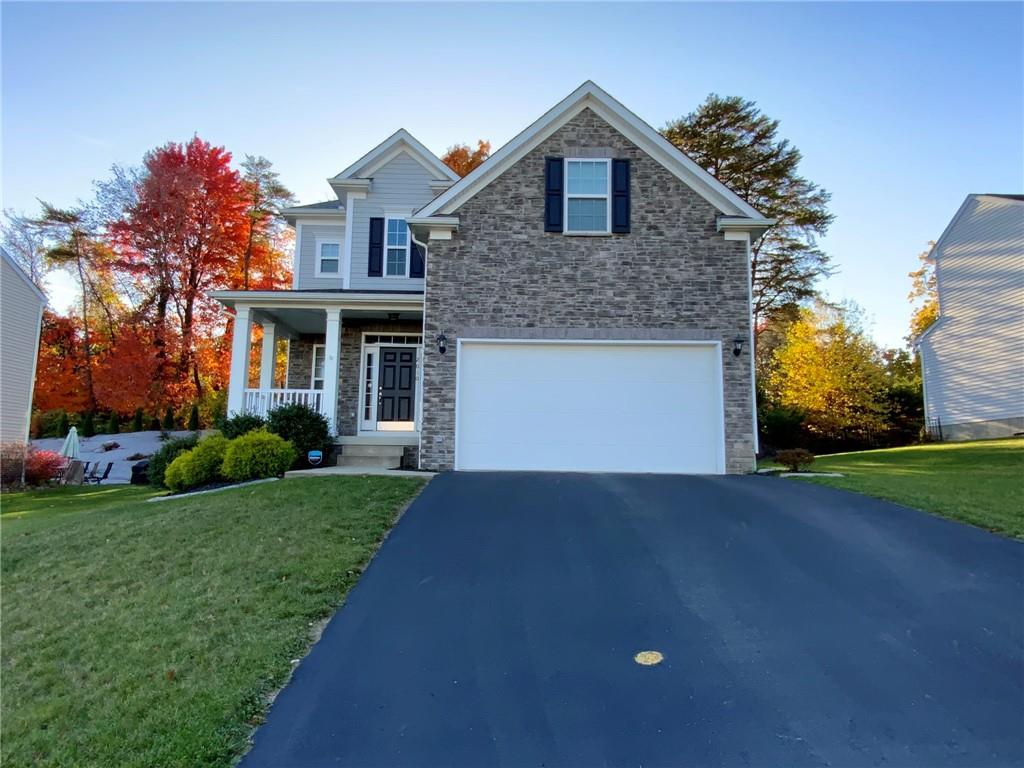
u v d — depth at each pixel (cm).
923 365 2278
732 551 617
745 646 430
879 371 2559
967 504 797
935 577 549
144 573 595
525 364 1148
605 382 1141
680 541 647
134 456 2234
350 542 645
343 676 396
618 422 1131
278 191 3177
